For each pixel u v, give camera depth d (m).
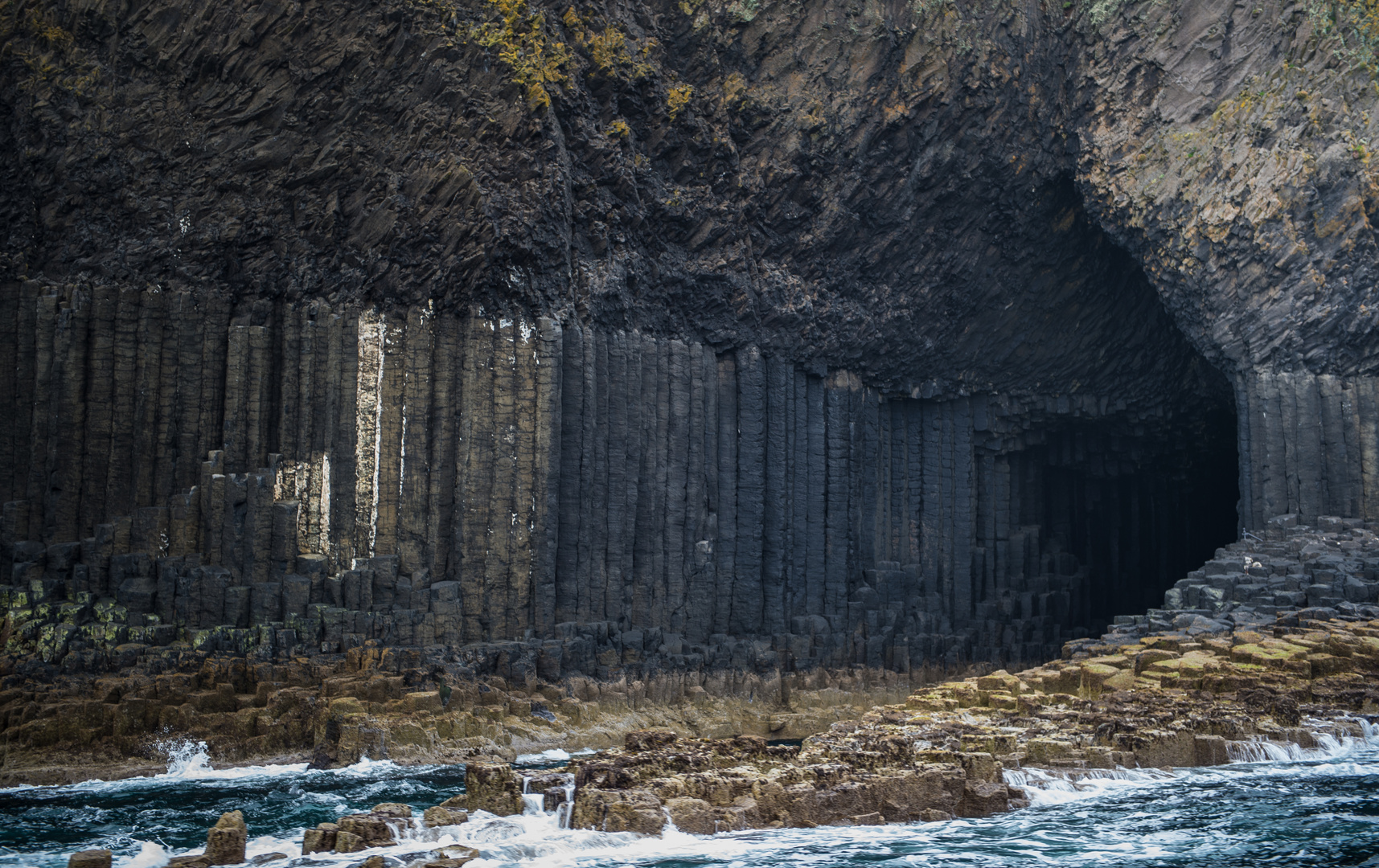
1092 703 23.23
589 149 31.09
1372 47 35.00
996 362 41.09
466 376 28.73
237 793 19.80
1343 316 35.12
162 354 27.73
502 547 28.67
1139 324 42.03
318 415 28.22
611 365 31.58
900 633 38.31
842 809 17.00
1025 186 38.09
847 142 35.22
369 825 15.50
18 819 17.73
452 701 25.36
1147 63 36.66
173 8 28.72
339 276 28.83
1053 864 14.74
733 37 33.97
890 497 40.06
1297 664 24.83
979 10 35.56
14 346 27.16
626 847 15.46
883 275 37.72
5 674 23.45
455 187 28.56
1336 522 34.41
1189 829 16.36
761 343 35.56
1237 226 35.41
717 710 32.06
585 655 29.22
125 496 27.16
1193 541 47.53
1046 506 46.09
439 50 29.06
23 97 28.53
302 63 28.95
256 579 26.66
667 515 32.84
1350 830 16.19
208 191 28.66
